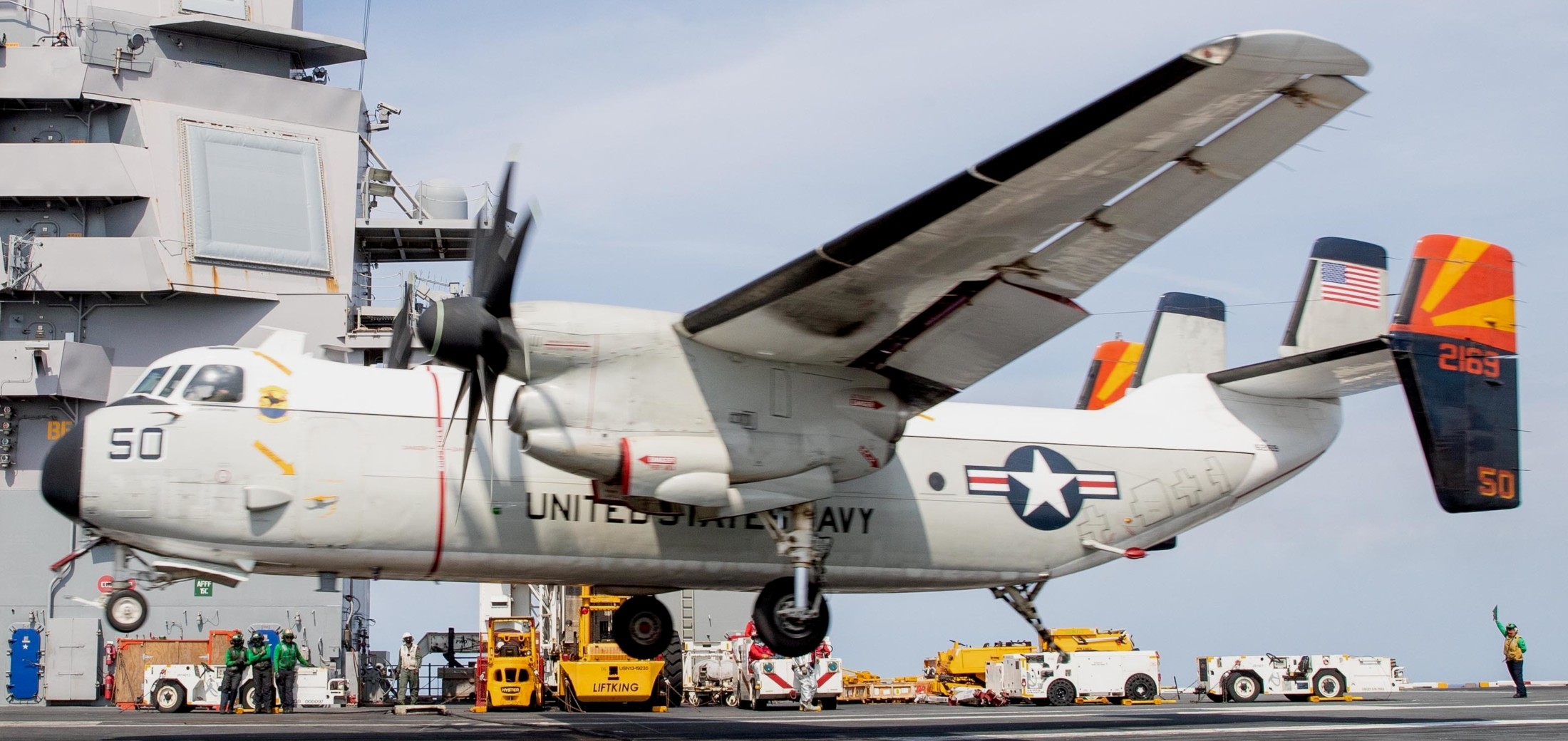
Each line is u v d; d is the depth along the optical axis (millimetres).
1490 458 23375
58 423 35844
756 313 18250
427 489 19422
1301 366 24078
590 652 32875
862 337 19125
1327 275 26453
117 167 36031
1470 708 29109
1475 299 23797
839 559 21562
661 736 20875
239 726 23297
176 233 36500
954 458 22453
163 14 38375
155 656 35062
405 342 22234
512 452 20000
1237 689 34531
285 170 38250
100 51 36406
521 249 17922
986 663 39031
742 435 19078
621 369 18641
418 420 19703
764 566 21188
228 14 38719
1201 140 15500
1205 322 28844
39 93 35969
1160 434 24047
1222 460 24156
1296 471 25016
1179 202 16859
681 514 20516
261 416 19062
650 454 18422
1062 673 35000
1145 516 23531
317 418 19234
